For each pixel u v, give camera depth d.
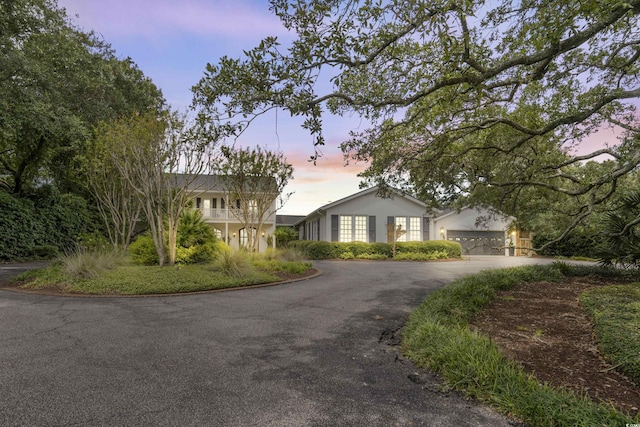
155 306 6.57
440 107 6.33
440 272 12.45
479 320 5.11
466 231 23.73
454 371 3.18
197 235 11.41
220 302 6.99
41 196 18.56
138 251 10.66
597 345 3.99
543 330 4.62
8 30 12.10
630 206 8.20
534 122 7.41
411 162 8.02
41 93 12.82
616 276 8.76
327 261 18.34
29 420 2.49
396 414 2.62
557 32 3.50
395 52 4.82
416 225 22.52
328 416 2.59
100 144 10.85
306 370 3.50
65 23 14.66
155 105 18.83
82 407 2.68
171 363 3.64
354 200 22.05
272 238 22.42
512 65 4.20
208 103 4.19
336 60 4.02
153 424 2.46
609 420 2.36
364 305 6.77
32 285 8.28
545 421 2.43
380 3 3.69
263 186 13.87
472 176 8.67
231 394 2.94
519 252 23.33
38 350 3.99
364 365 3.66
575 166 10.16
